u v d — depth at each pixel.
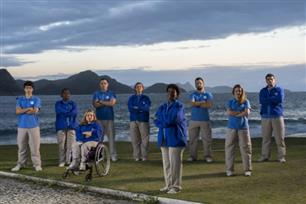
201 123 12.23
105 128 12.67
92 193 8.79
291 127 34.44
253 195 8.07
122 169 11.23
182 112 8.32
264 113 12.08
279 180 9.41
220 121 42.72
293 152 13.84
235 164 11.63
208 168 11.11
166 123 8.33
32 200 8.16
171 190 8.41
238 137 10.07
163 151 8.57
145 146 12.72
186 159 12.71
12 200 8.16
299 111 63.19
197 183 9.25
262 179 9.57
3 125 48.31
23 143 11.55
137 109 12.64
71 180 9.92
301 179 9.48
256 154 13.66
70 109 12.09
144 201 7.84
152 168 11.36
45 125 43.91
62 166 12.06
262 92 12.10
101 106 12.61
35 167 11.47
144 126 12.69
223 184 9.10
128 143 19.17
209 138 12.28
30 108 11.38
